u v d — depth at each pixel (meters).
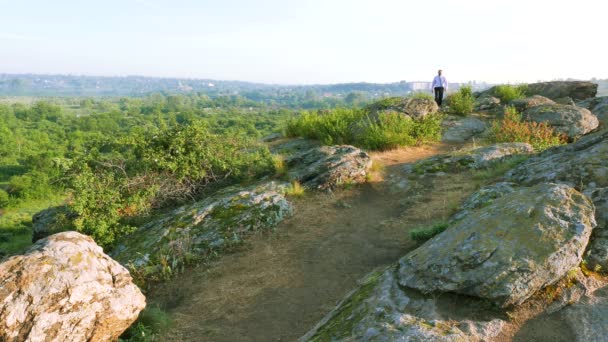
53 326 4.86
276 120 141.38
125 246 9.05
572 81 22.78
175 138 11.33
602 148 7.89
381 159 12.84
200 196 11.33
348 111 18.30
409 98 18.31
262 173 11.88
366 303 5.34
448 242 5.68
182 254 8.22
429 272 5.35
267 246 8.27
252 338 5.76
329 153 11.78
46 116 162.00
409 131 14.89
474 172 10.23
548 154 9.12
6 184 59.22
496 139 13.43
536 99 18.88
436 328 4.52
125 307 5.59
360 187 10.55
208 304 6.75
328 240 8.14
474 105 20.50
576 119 14.22
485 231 5.52
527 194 6.01
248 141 13.06
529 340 4.57
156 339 5.99
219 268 7.80
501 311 4.88
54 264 5.16
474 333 4.57
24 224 38.69
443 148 14.48
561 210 5.46
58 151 74.75
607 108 16.48
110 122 138.75
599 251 5.48
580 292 5.06
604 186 7.00
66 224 10.79
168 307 6.96
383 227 8.30
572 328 4.66
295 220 9.12
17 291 4.81
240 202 9.41
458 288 5.04
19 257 5.16
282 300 6.50
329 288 6.57
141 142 11.37
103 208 9.85
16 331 4.63
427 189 9.84
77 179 10.02
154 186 10.55
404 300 5.19
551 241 5.07
